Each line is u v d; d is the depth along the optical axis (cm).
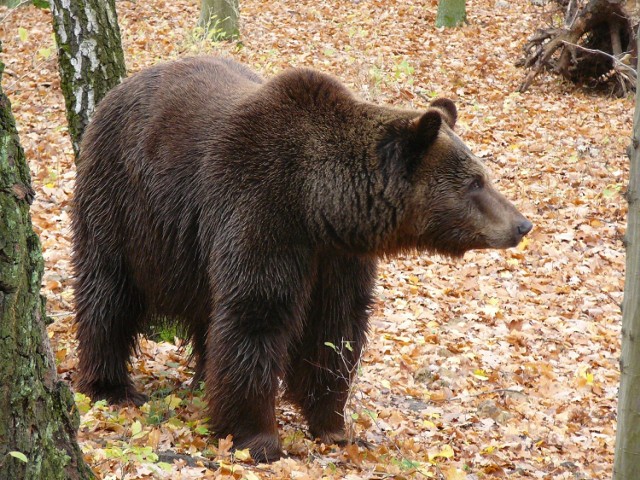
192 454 845
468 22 3325
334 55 2812
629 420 610
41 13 2989
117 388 1028
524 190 1903
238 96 930
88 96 1216
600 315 1451
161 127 955
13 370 515
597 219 1798
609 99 2620
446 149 871
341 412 974
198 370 1046
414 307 1412
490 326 1394
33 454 527
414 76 2673
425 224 883
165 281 970
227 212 872
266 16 3338
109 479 701
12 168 519
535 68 2655
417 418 1055
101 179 1005
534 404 1135
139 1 3322
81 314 1021
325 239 877
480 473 906
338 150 868
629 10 2572
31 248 537
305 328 952
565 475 929
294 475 815
